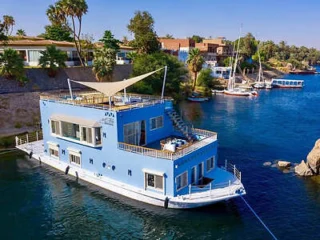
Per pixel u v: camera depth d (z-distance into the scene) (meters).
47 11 80.75
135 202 27.98
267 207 28.02
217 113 73.19
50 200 29.14
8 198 29.62
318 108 81.31
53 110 35.03
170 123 36.22
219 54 157.12
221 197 25.81
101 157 30.91
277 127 59.16
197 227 24.69
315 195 30.41
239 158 41.31
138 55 88.12
